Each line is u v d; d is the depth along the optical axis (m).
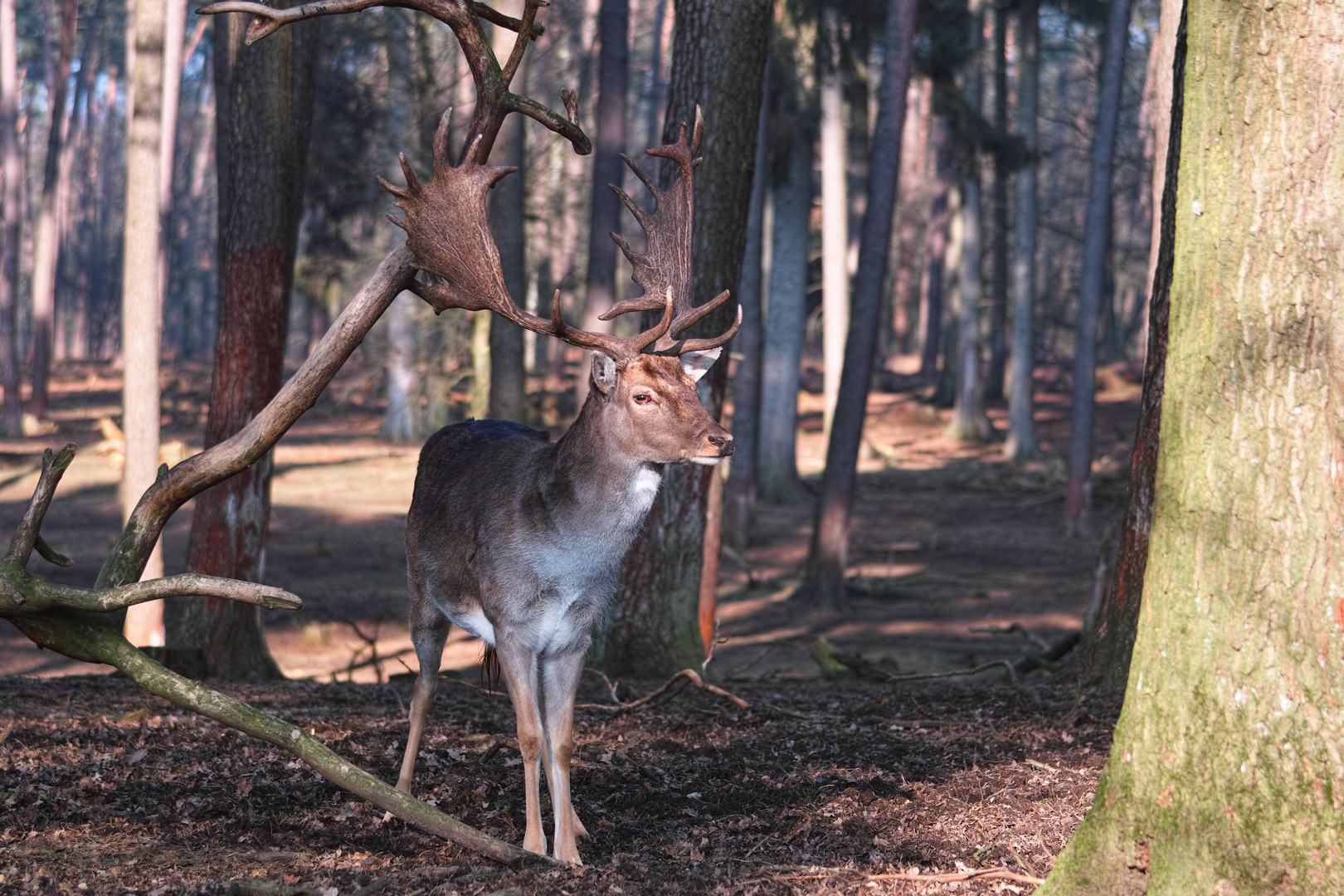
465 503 5.09
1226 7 3.33
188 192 70.88
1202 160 3.44
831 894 3.95
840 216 29.12
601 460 4.62
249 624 10.55
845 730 6.99
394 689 8.70
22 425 35.50
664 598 10.20
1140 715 3.63
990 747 6.41
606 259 18.11
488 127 4.70
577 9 28.45
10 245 36.00
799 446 37.41
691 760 6.13
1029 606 17.89
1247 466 3.34
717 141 9.25
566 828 4.55
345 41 25.47
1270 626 3.30
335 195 25.89
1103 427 39.81
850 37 24.19
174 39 37.00
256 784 5.32
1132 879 3.57
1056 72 63.28
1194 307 3.47
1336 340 3.19
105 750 5.86
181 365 55.19
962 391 39.12
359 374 37.34
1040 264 59.34
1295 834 3.23
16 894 3.87
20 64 61.72
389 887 3.98
